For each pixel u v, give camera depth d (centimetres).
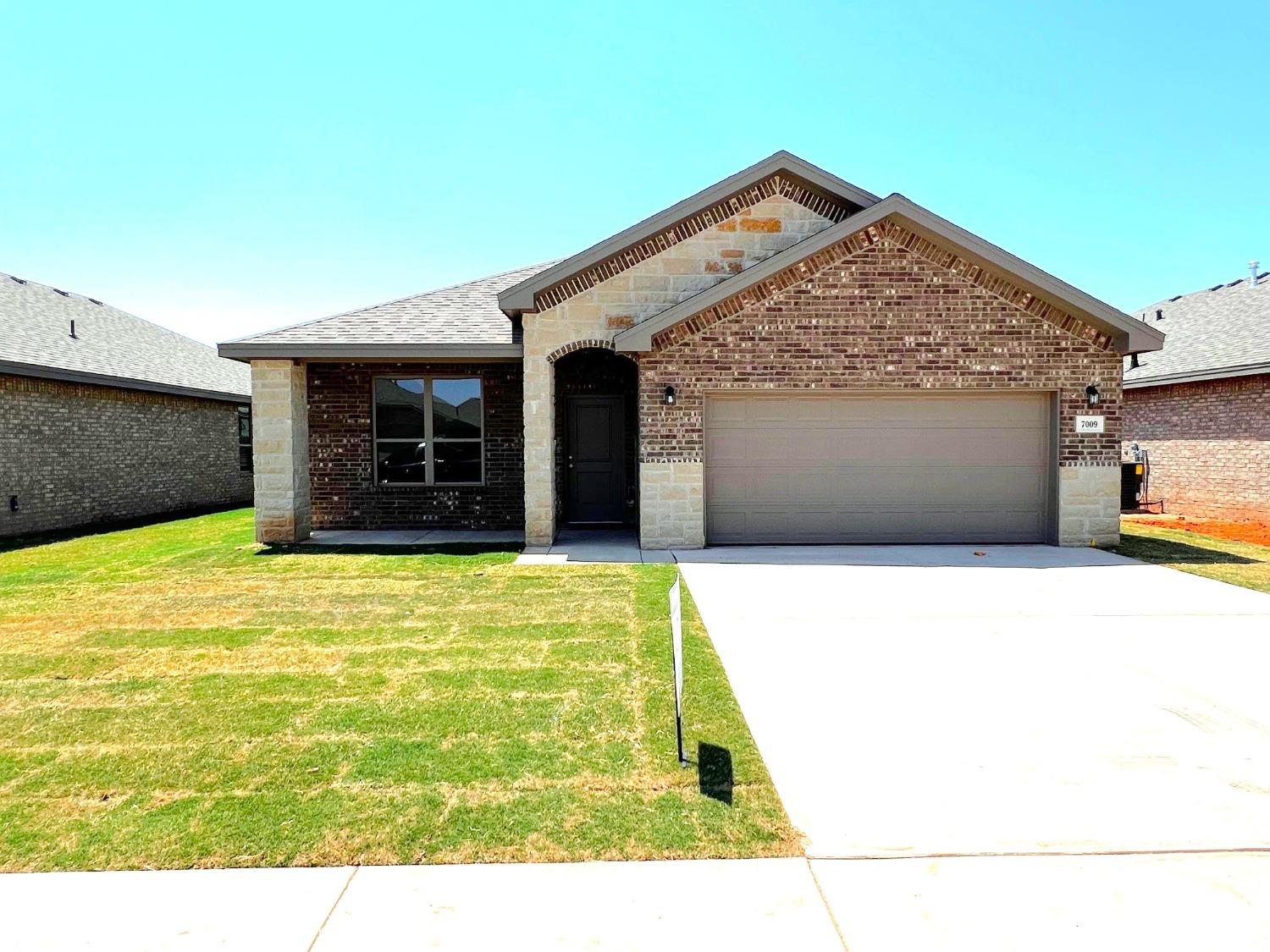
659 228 1073
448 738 414
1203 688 491
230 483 1995
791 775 372
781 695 480
